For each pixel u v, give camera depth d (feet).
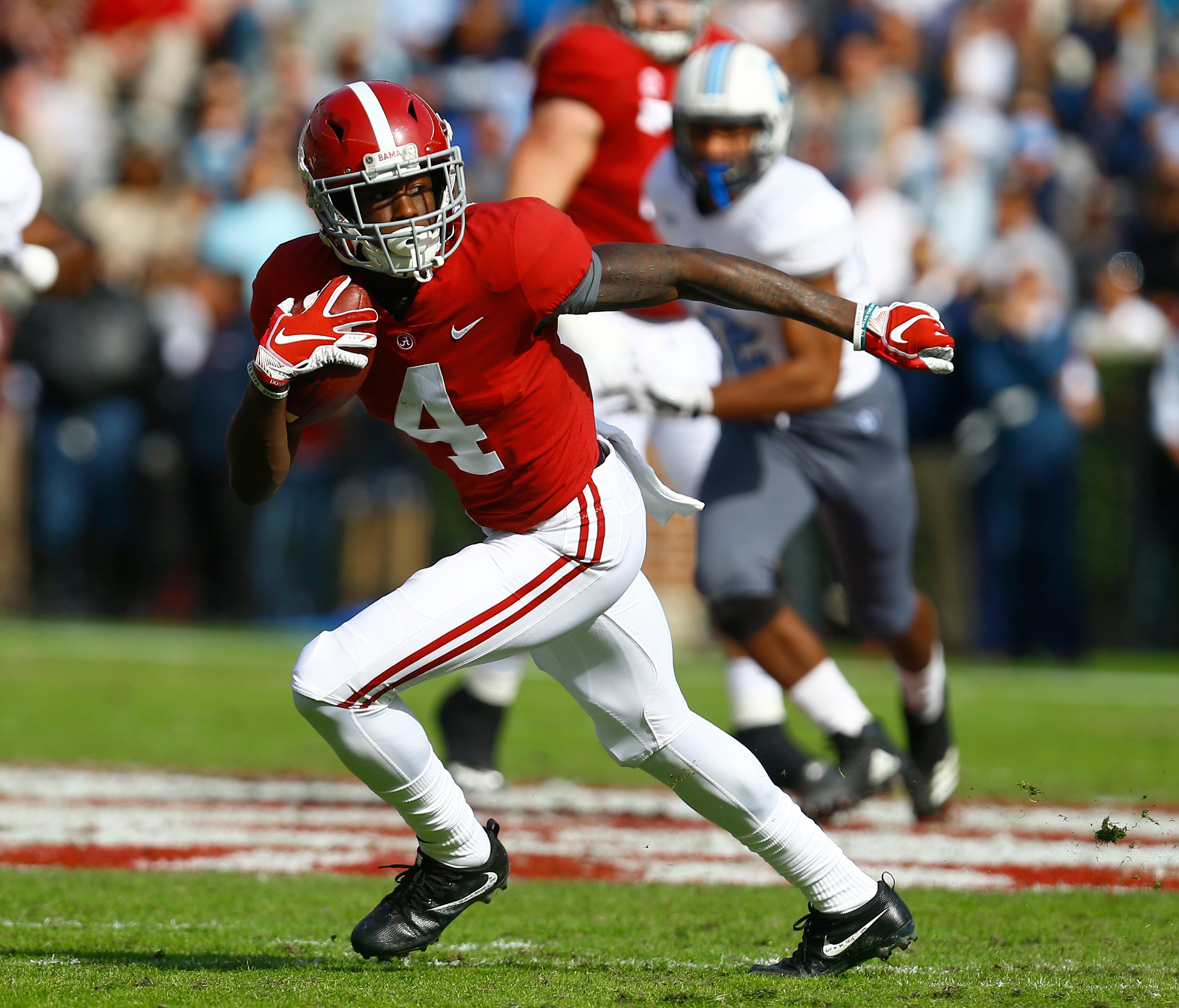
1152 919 42.96
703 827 57.11
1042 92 140.05
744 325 55.26
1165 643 111.04
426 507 114.73
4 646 105.19
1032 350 102.58
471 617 34.14
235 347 112.47
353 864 49.57
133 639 109.70
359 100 31.89
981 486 105.29
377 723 34.12
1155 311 114.52
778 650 53.67
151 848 51.26
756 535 54.60
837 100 138.92
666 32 61.72
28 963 35.81
